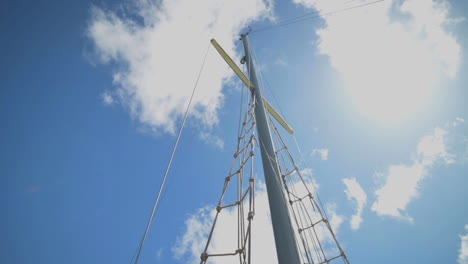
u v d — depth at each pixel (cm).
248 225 645
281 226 633
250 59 1545
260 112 1118
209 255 615
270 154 877
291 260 554
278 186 757
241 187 846
